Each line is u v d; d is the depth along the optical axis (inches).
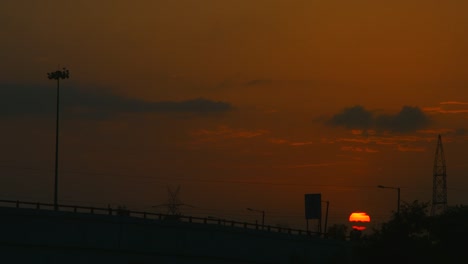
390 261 6584.6
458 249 6501.0
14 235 7244.1
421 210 6752.0
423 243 6569.9
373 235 6850.4
